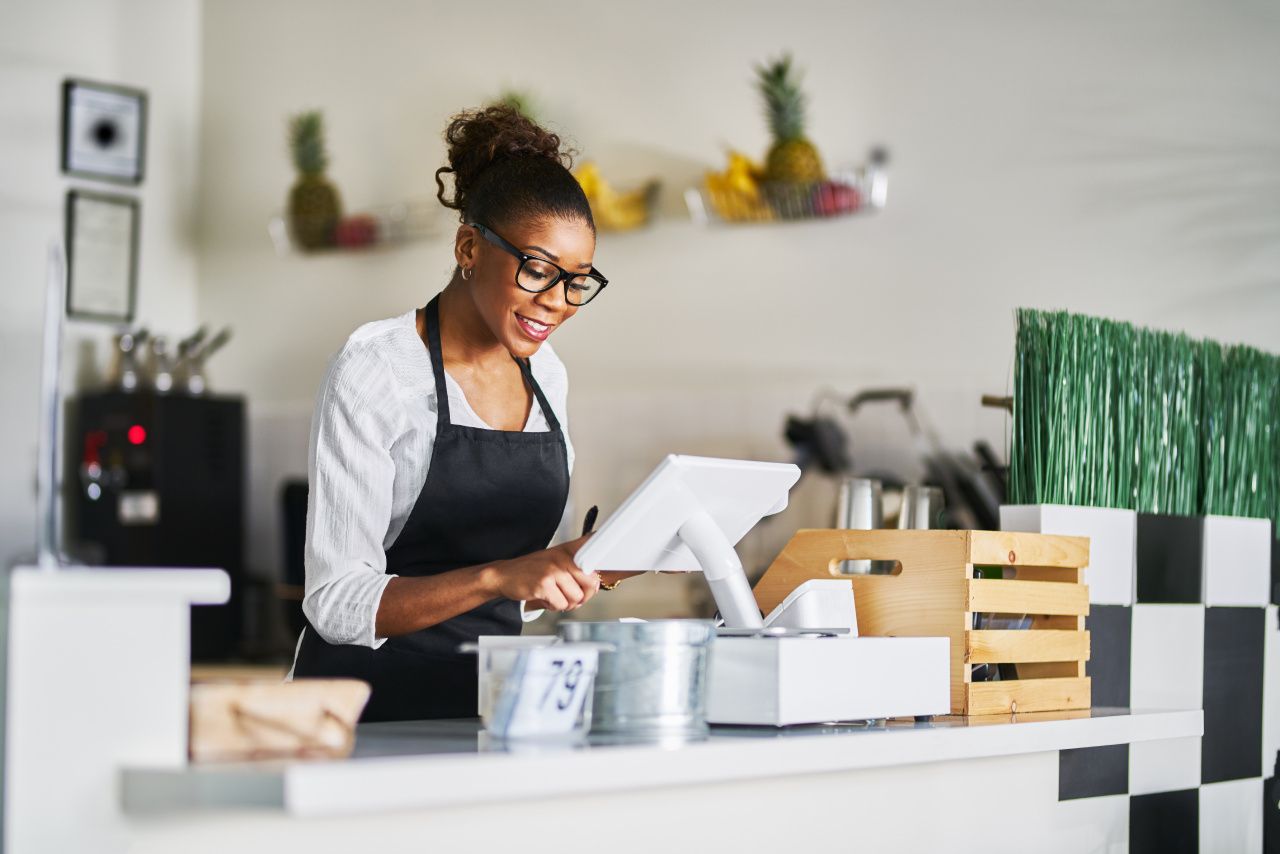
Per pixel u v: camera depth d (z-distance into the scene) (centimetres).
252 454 480
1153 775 202
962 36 360
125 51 472
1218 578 223
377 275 456
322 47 470
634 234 406
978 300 354
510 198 168
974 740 149
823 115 380
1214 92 329
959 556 170
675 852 132
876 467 363
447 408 179
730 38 394
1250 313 323
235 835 111
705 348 393
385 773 101
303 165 460
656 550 148
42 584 105
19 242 438
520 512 187
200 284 491
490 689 123
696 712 131
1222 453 234
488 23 436
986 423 350
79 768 107
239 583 436
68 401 445
